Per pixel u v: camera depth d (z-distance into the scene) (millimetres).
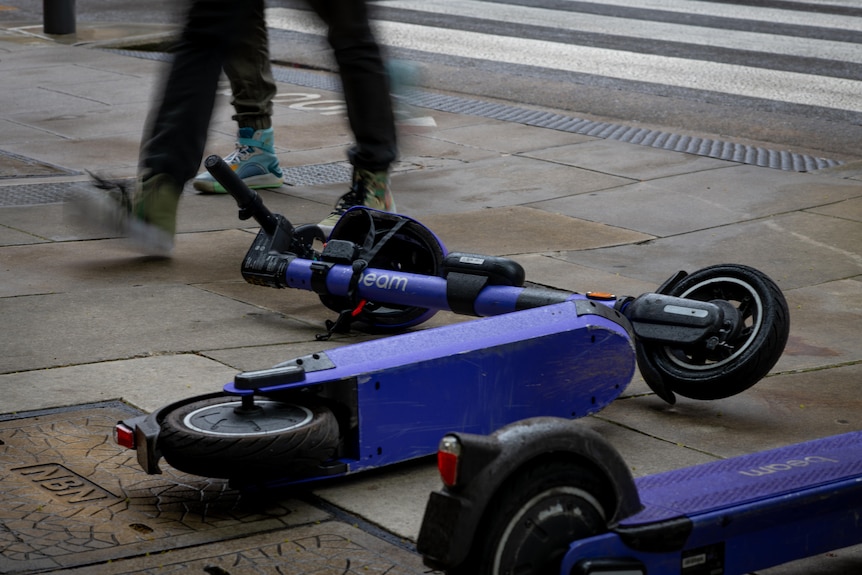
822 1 17141
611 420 3975
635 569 2377
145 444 3133
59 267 5629
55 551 2924
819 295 5473
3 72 11156
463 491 2234
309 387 3279
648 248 6227
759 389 4301
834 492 2678
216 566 2861
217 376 4219
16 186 7168
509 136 9094
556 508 2340
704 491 2602
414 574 2846
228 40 4430
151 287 5367
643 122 9781
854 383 4363
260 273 4914
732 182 7730
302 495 3330
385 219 4930
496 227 6578
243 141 7309
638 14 15680
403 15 15305
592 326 3592
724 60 12492
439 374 3359
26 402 3924
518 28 14453
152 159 4430
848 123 9789
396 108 6004
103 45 12812
